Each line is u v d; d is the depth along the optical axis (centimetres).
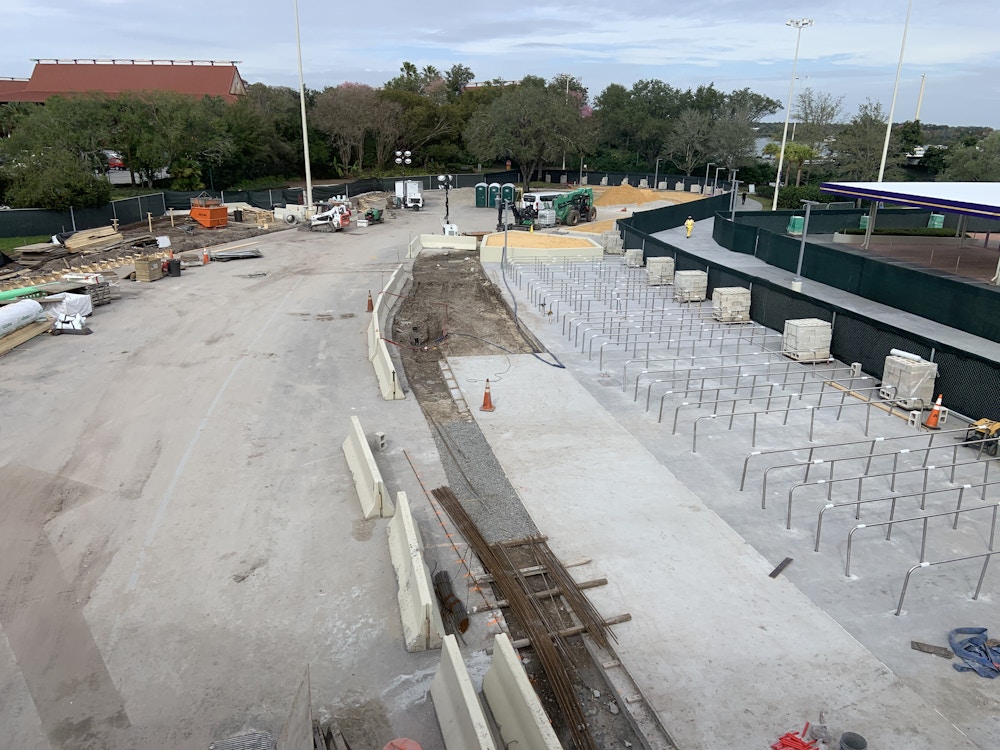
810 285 2684
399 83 9369
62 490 1096
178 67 8094
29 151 4566
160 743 640
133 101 5522
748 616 830
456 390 1576
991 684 727
